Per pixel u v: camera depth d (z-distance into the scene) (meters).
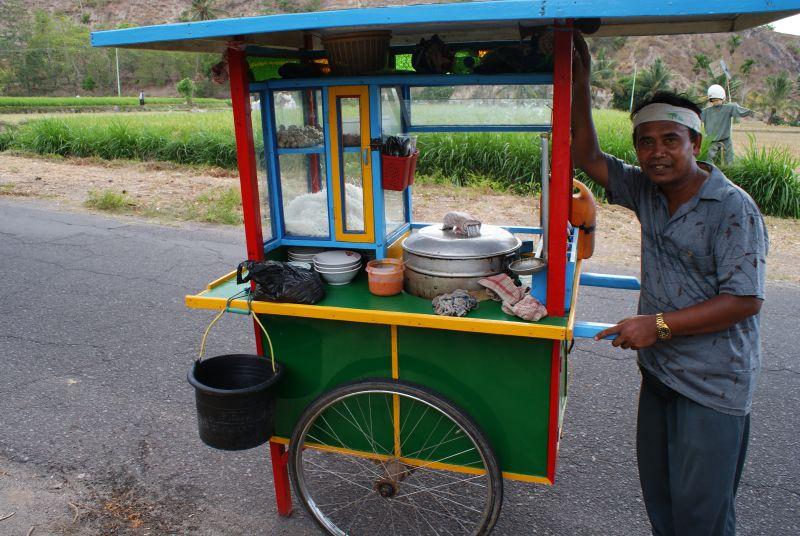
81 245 6.95
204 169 12.27
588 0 1.53
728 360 1.81
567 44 1.80
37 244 6.96
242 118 2.20
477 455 2.20
